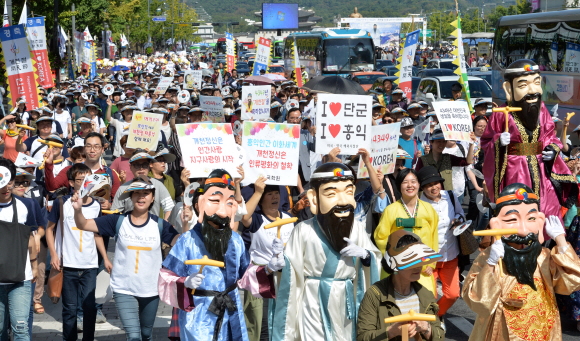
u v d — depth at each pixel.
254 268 4.57
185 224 5.65
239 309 4.61
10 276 5.53
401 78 17.23
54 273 6.30
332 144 6.77
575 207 7.52
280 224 4.53
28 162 7.56
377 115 12.59
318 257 4.53
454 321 7.11
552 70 16.34
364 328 4.18
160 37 105.56
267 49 22.39
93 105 14.82
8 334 6.02
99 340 6.62
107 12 57.06
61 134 12.75
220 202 4.59
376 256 4.64
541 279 4.51
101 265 6.55
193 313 4.51
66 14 34.88
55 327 7.12
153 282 5.55
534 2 39.06
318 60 33.00
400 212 6.02
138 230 5.53
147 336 5.61
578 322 6.72
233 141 6.32
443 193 6.46
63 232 6.29
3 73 22.89
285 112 16.66
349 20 58.53
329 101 6.73
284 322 4.55
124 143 9.98
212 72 42.44
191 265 4.58
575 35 15.55
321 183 4.48
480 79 20.41
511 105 7.46
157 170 8.31
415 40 16.89
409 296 4.25
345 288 4.54
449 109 8.16
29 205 5.93
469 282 4.54
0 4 29.52
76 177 6.49
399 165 7.30
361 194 6.77
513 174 7.48
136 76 34.09
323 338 4.54
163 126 12.70
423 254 4.04
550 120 7.52
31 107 12.39
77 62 37.75
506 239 4.45
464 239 6.14
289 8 92.50
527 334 4.43
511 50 18.44
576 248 7.05
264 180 5.75
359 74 29.73
